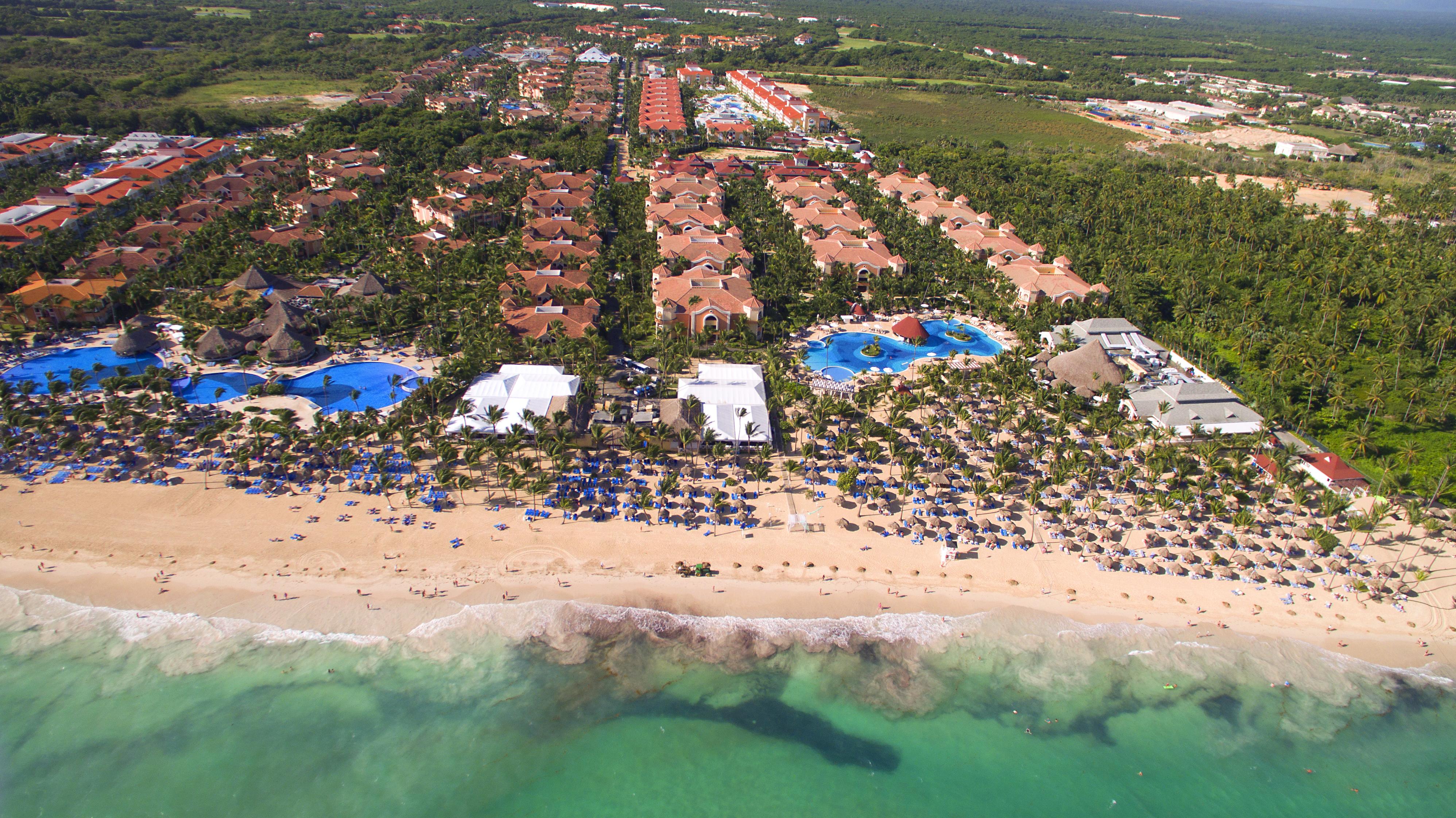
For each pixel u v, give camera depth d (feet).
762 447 360.07
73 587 275.59
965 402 410.72
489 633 269.03
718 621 276.41
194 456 341.21
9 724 235.20
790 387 410.72
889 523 319.27
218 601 273.54
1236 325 493.77
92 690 245.65
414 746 235.61
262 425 342.64
